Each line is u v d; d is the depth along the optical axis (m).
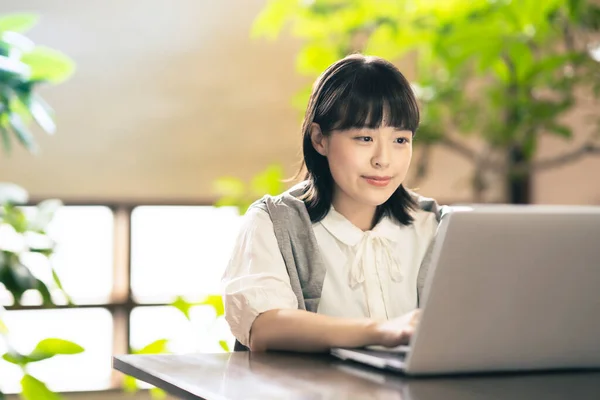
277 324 1.33
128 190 4.31
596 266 1.11
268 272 1.46
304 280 1.51
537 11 2.61
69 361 4.27
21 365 1.62
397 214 1.58
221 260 4.50
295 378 1.10
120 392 4.30
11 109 1.78
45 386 1.63
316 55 3.03
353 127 1.42
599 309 1.13
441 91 3.36
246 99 4.43
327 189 1.55
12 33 1.70
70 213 4.30
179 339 2.27
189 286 4.47
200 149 4.39
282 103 4.47
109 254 4.36
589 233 1.09
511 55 2.62
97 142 4.26
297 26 3.04
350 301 1.54
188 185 4.38
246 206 3.14
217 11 4.37
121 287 4.38
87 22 4.21
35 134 4.17
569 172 4.63
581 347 1.16
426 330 1.08
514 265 1.08
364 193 1.44
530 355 1.14
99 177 4.27
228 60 4.40
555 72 3.07
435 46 2.69
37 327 4.24
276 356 1.28
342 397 0.99
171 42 4.33
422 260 1.59
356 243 1.54
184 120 4.37
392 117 1.42
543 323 1.12
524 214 1.06
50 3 4.16
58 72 1.72
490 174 4.56
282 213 1.53
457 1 2.78
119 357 1.28
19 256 1.61
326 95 1.46
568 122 4.48
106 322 4.35
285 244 1.50
